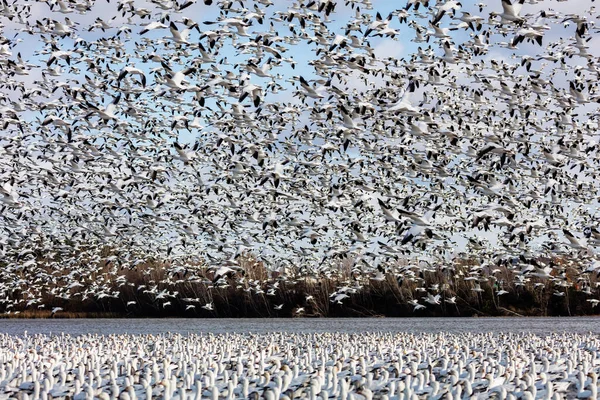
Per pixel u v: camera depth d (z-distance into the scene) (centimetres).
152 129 5250
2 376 3547
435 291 7612
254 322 7775
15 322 8325
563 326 6725
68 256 7419
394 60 4844
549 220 5244
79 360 4034
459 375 3412
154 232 5584
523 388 2848
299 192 5041
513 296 7688
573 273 6231
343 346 4619
